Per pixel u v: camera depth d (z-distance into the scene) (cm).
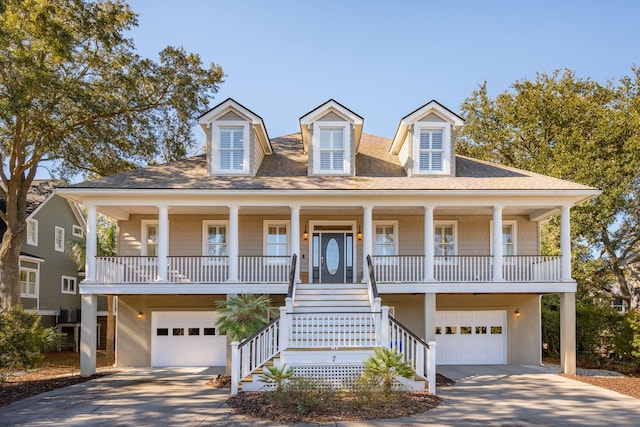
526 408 1119
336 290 1669
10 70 1797
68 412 1112
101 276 1683
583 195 1677
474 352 1956
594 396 1267
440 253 1975
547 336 2331
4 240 2236
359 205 1723
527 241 1988
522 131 3000
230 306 1466
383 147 2194
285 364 1187
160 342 1941
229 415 1057
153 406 1159
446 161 1817
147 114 2359
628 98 2927
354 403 1097
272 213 1945
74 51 2056
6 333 1497
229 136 1827
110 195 1680
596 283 2812
